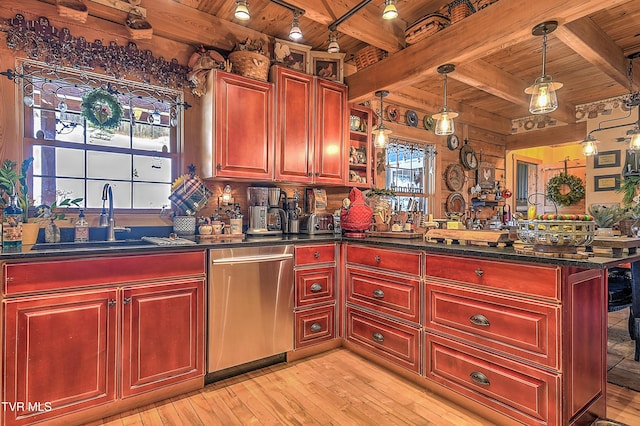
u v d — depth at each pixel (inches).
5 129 85.9
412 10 112.2
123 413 76.6
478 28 92.9
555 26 82.0
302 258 105.9
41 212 88.0
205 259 88.4
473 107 202.5
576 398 66.0
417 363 90.0
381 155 162.4
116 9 97.4
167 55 108.7
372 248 103.7
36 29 89.4
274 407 79.5
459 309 80.6
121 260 76.5
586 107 194.2
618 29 113.3
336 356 107.3
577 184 242.2
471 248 81.2
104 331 74.4
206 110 108.3
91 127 98.3
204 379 88.4
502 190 215.2
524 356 68.8
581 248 74.9
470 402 78.0
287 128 118.5
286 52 122.8
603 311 75.3
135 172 105.2
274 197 125.3
